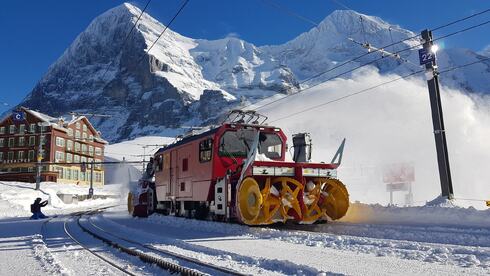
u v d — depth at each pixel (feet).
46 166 263.08
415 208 45.50
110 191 285.64
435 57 56.18
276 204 41.91
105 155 466.29
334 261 25.05
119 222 63.93
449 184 52.44
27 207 136.15
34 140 268.00
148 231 46.98
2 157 270.05
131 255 30.89
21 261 29.17
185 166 57.57
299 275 21.70
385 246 29.68
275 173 41.96
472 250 25.96
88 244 38.75
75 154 293.23
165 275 23.90
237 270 23.09
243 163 46.16
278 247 31.19
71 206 172.45
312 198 43.93
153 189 73.61
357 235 37.50
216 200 47.83
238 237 37.73
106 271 25.52
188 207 57.67
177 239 37.32
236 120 52.95
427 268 22.48
